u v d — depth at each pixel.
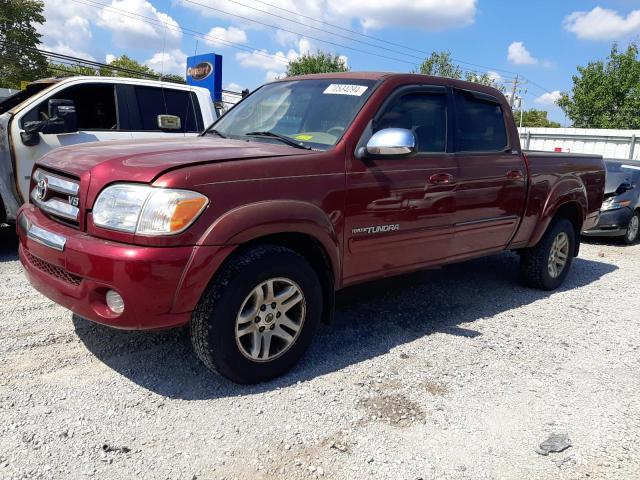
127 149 3.29
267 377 3.23
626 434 2.94
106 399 2.97
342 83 4.04
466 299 5.19
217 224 2.85
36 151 5.95
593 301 5.46
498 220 4.75
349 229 3.55
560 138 24.58
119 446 2.56
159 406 2.93
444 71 46.28
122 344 3.66
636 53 41.88
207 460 2.51
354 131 3.61
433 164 4.09
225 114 4.64
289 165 3.22
